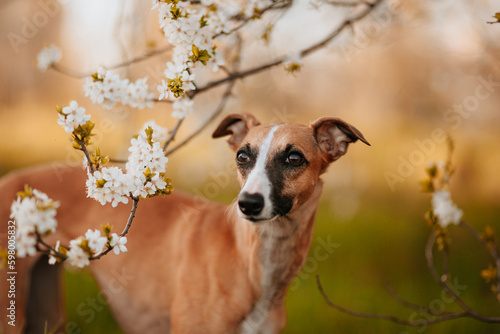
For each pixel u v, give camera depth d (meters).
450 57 7.77
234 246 3.97
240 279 3.91
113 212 4.46
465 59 7.33
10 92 12.02
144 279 4.36
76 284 6.17
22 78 11.91
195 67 3.16
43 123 12.04
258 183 3.40
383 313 5.81
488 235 3.89
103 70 3.17
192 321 3.99
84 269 5.69
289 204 3.55
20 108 12.12
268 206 3.38
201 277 4.02
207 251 4.07
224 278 3.94
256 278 3.88
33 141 11.31
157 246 4.36
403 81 9.01
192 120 7.40
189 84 3.05
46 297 4.94
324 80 9.45
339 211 9.17
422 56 8.34
